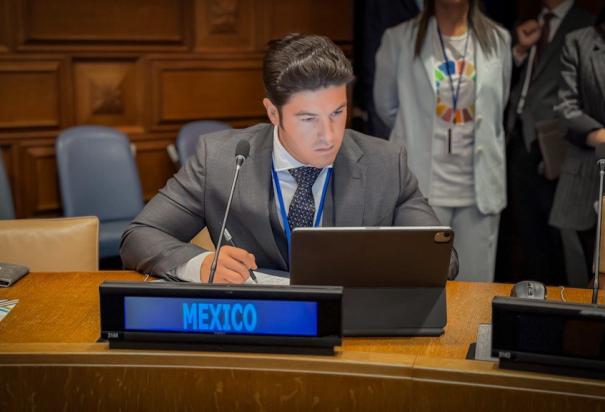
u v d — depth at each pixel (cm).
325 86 232
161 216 272
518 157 543
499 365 193
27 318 235
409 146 451
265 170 264
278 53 238
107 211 501
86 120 566
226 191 266
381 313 220
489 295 255
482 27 442
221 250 244
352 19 640
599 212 238
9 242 299
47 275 275
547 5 516
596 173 454
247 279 248
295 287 199
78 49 556
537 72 523
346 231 210
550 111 521
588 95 434
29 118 548
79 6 552
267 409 200
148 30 575
